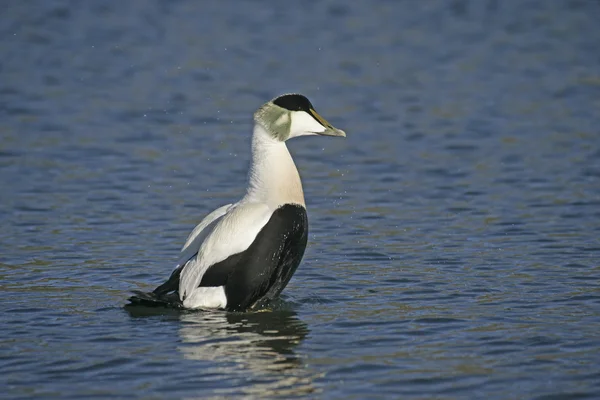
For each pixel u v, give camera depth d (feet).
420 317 34.30
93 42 108.58
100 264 41.86
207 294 34.86
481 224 48.19
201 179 58.70
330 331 32.96
